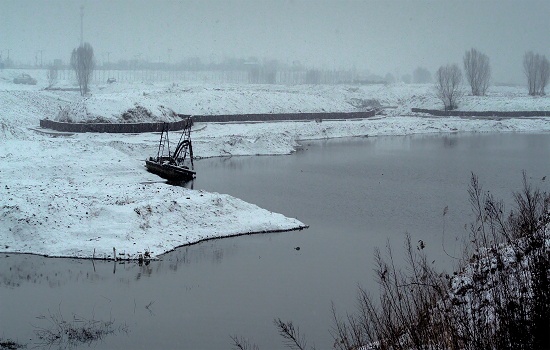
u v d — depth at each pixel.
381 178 44.19
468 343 9.14
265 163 52.94
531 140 75.12
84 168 40.09
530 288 9.80
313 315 17.58
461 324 9.91
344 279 20.91
